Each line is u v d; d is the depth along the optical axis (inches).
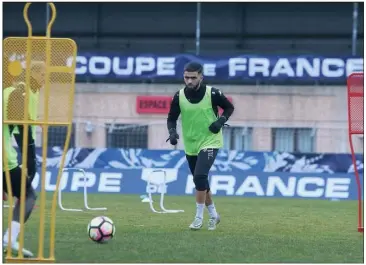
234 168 1678.2
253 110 2092.8
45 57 538.3
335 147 1784.0
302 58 1973.4
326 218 1038.4
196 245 677.3
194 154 818.8
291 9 2274.9
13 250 586.2
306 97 2086.6
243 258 605.3
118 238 716.7
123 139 1866.4
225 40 2292.1
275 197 1590.8
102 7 2320.4
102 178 1612.9
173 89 2130.9
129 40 2316.7
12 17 2326.5
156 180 1595.7
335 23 2261.3
